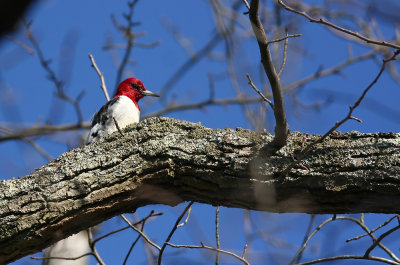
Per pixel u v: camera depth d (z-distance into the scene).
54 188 8.23
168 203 8.55
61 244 11.74
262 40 6.71
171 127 8.58
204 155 8.07
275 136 7.80
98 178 8.25
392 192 7.47
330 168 7.67
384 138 7.93
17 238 8.05
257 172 7.82
